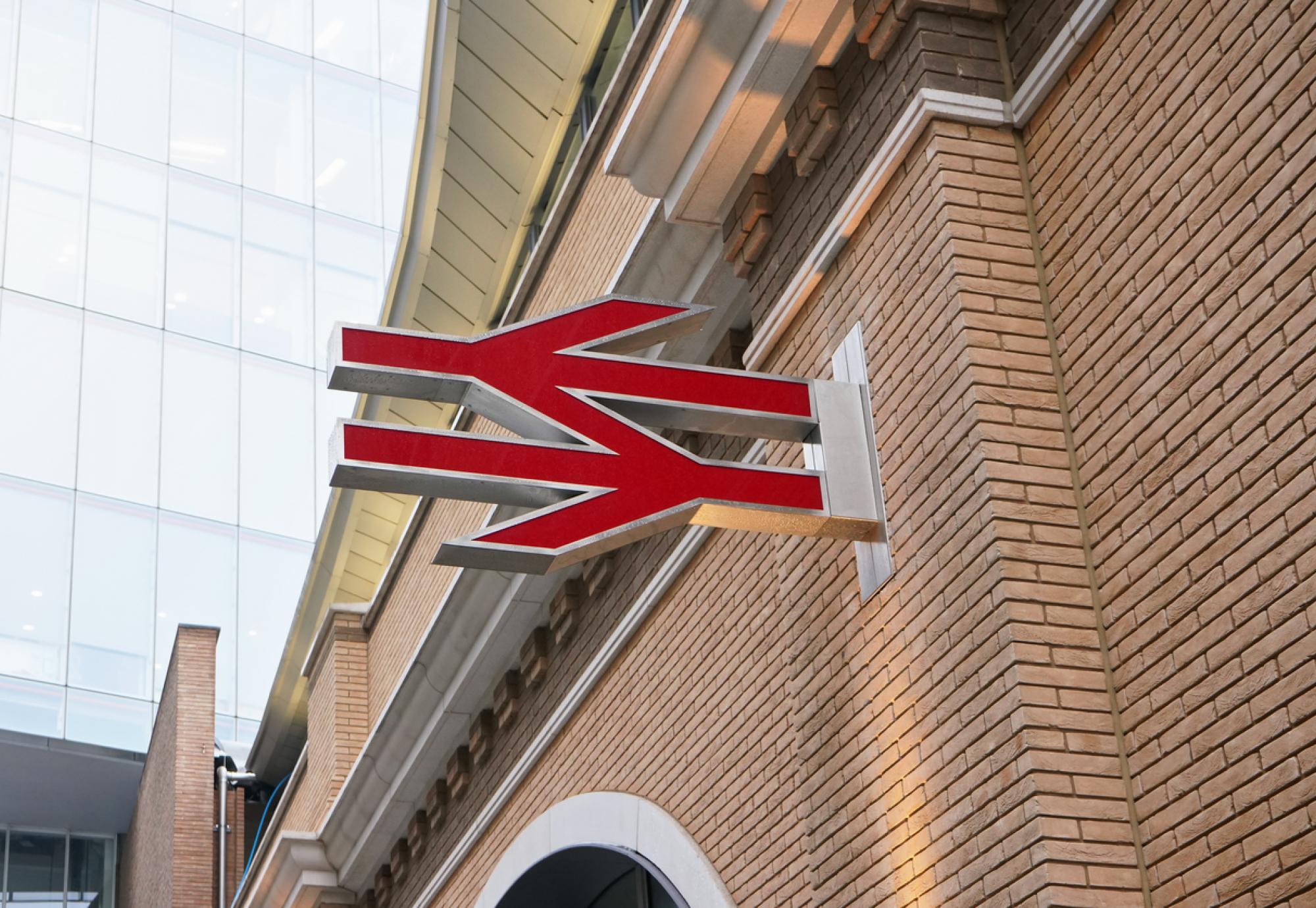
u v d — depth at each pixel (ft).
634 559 33.19
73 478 119.03
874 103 21.63
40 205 127.44
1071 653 17.04
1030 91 19.97
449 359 20.76
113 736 110.83
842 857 20.24
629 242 32.12
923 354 19.74
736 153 24.14
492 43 46.47
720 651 28.81
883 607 20.06
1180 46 17.62
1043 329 19.01
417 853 46.01
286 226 139.33
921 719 18.74
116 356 125.59
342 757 51.67
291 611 123.65
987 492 17.87
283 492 128.26
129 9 139.74
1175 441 16.75
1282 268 15.66
